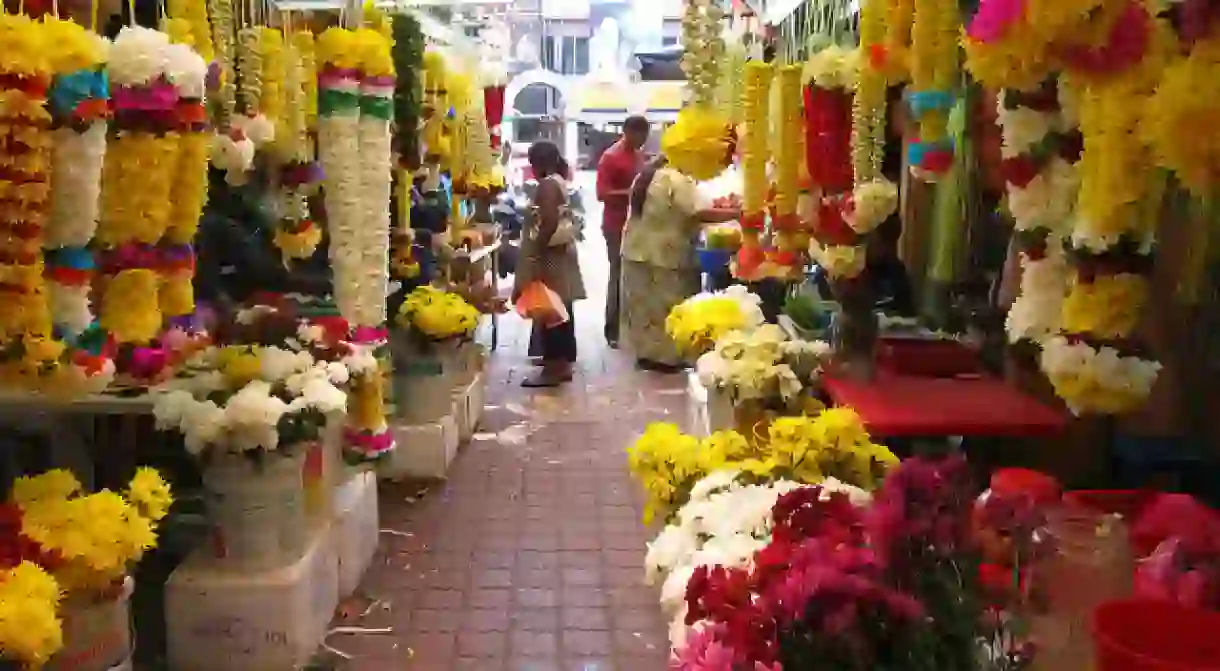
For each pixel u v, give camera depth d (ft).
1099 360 5.68
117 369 7.18
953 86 8.14
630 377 21.33
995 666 4.11
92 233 6.29
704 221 21.49
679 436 8.28
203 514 10.96
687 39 11.76
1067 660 4.57
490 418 18.15
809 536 4.77
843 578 3.93
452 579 11.27
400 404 14.89
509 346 24.62
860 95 9.87
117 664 7.28
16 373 6.12
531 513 13.37
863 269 10.73
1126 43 5.08
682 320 12.58
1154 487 8.48
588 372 21.81
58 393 6.55
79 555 6.63
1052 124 5.89
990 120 9.59
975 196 10.32
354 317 10.72
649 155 24.20
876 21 9.00
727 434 8.36
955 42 7.93
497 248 24.71
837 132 10.39
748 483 7.29
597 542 12.35
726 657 3.87
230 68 9.34
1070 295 5.87
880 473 7.63
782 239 12.11
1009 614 4.40
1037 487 6.33
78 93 5.94
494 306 19.40
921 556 4.14
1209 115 4.56
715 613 4.37
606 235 24.04
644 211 21.53
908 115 10.05
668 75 26.99
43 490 7.02
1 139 5.69
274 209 11.49
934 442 9.81
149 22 9.20
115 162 6.74
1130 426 8.84
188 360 9.44
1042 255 6.24
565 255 20.52
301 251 11.35
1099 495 6.60
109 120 6.63
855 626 3.80
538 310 20.01
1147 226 5.54
